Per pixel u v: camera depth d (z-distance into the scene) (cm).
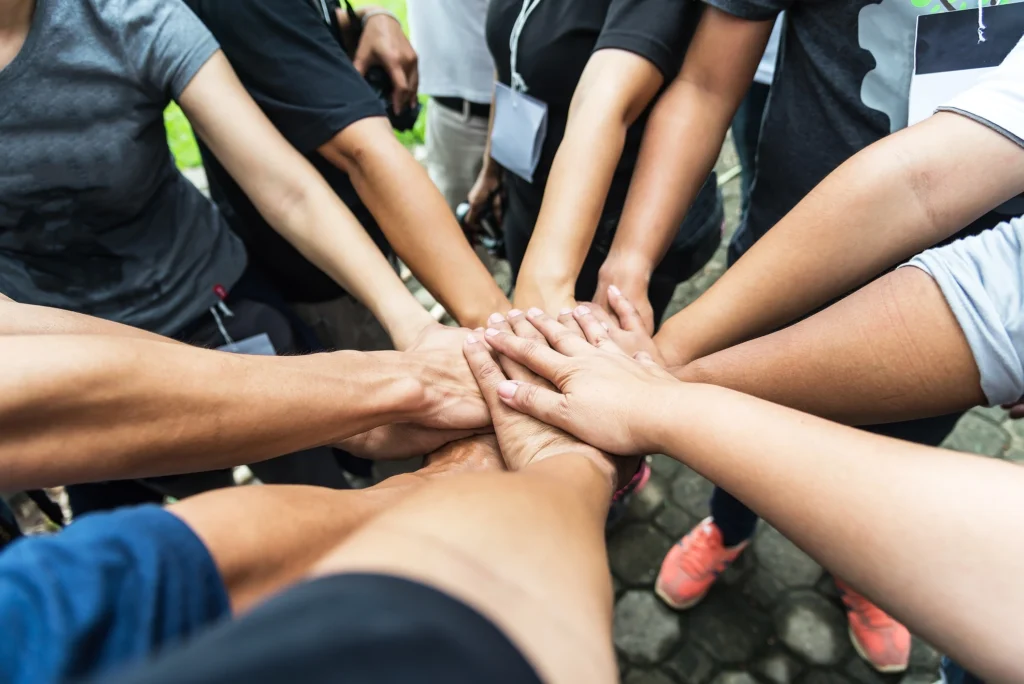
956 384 79
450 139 221
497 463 108
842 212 93
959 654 53
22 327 79
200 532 39
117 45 110
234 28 120
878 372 84
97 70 110
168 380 73
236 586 40
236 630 23
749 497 68
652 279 165
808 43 108
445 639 24
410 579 27
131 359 70
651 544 209
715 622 191
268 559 43
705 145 123
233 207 155
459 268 129
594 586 40
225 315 148
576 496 55
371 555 33
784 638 187
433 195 130
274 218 131
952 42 93
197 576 35
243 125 121
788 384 91
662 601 196
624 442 85
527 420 100
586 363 96
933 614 53
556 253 119
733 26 114
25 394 62
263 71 124
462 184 235
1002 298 73
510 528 40
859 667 180
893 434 128
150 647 30
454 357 112
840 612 190
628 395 87
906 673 178
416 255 132
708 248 167
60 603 28
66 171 114
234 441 80
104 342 70
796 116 116
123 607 30
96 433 69
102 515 35
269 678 20
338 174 149
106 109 113
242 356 85
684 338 109
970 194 86
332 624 23
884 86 101
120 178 119
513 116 147
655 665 185
